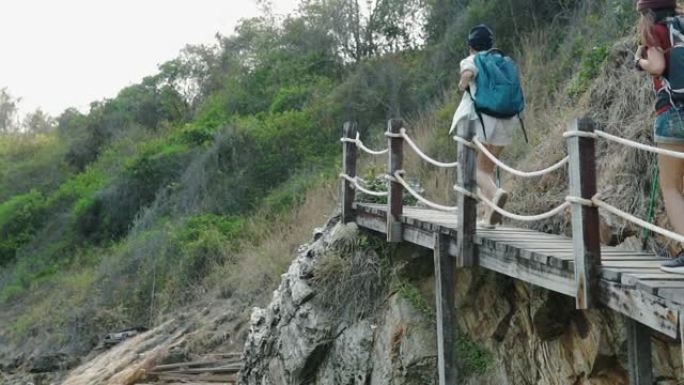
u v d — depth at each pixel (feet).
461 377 25.32
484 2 58.95
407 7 73.72
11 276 86.53
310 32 84.38
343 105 68.08
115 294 65.57
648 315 14.55
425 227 24.77
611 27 38.45
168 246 64.75
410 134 54.29
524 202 27.40
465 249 21.65
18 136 139.64
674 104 15.03
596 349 18.95
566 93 35.55
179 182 77.92
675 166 15.44
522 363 23.06
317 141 68.85
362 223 30.96
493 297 24.48
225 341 50.34
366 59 73.10
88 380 49.67
